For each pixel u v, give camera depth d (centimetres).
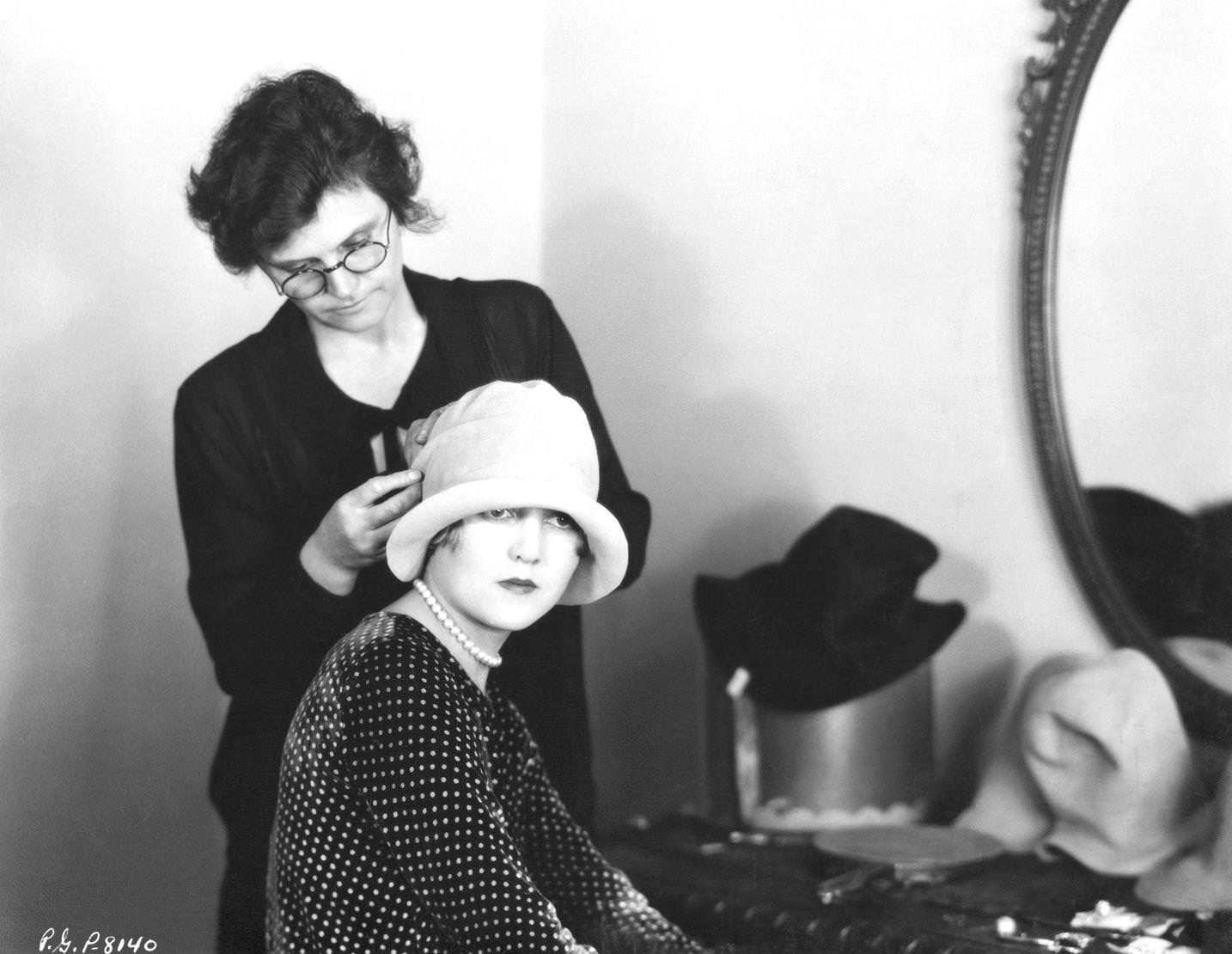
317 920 118
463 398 132
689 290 259
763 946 183
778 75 246
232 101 230
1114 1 201
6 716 207
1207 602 194
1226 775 177
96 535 217
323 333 170
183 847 228
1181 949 164
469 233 267
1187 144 196
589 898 138
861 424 236
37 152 207
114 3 215
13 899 209
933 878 186
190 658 229
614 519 124
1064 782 192
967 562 223
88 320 214
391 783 115
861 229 235
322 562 152
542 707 181
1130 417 203
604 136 271
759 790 211
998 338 219
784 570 217
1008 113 217
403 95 254
